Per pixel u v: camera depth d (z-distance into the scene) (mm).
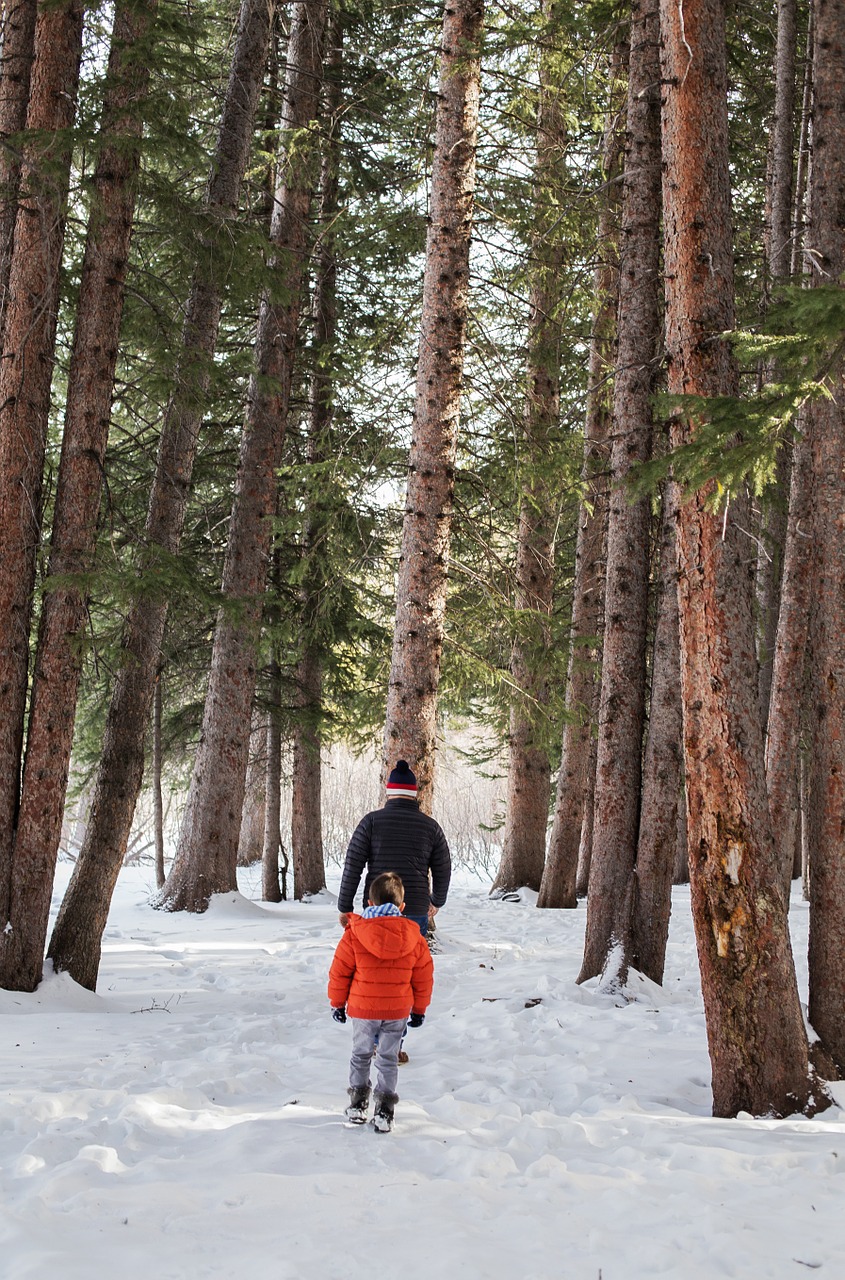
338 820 34781
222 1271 3326
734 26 12695
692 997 9125
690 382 5973
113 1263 3373
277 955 12008
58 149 8406
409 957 5113
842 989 6172
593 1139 4855
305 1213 3812
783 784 11562
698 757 5738
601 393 15258
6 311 9008
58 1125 4785
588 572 17859
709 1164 4426
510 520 16453
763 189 15500
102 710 21625
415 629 11672
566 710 14250
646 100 10203
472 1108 5215
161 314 9703
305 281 18312
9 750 8586
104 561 8742
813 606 6422
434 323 12094
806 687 12672
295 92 16688
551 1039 7203
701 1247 3561
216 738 16266
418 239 14102
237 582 16250
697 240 6023
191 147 8781
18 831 8555
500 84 13812
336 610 18625
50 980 8586
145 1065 6105
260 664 19141
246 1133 4750
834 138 7047
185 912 15758
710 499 5320
